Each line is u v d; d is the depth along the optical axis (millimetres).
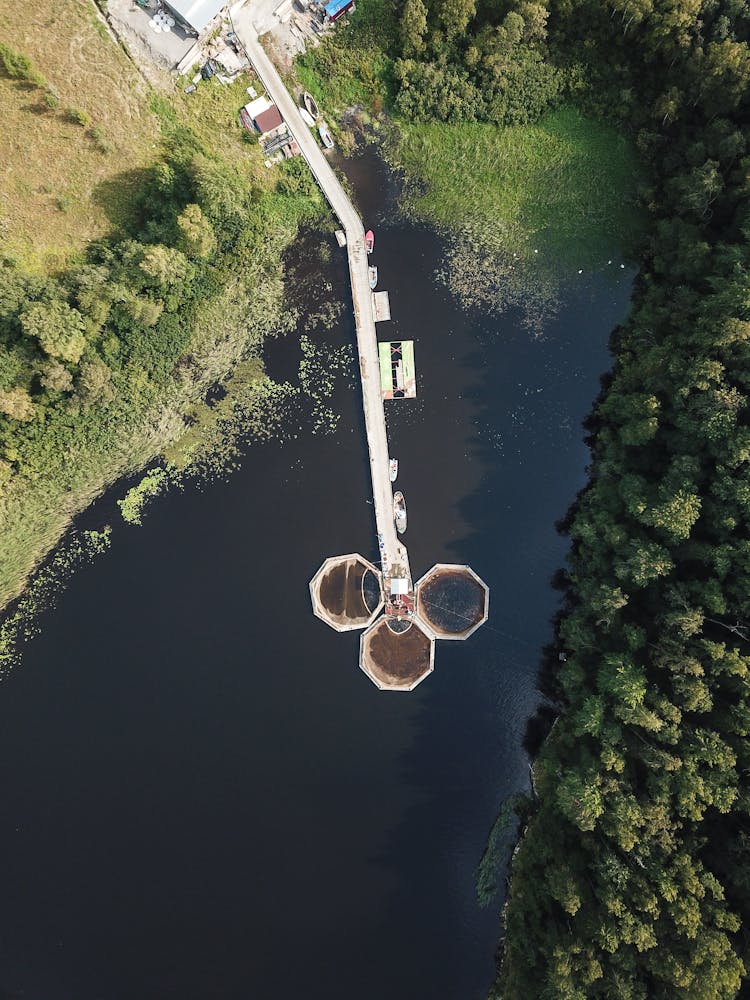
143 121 69938
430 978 67500
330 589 72812
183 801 70750
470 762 70938
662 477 63844
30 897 69562
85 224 69312
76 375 67938
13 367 66125
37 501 72312
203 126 72375
